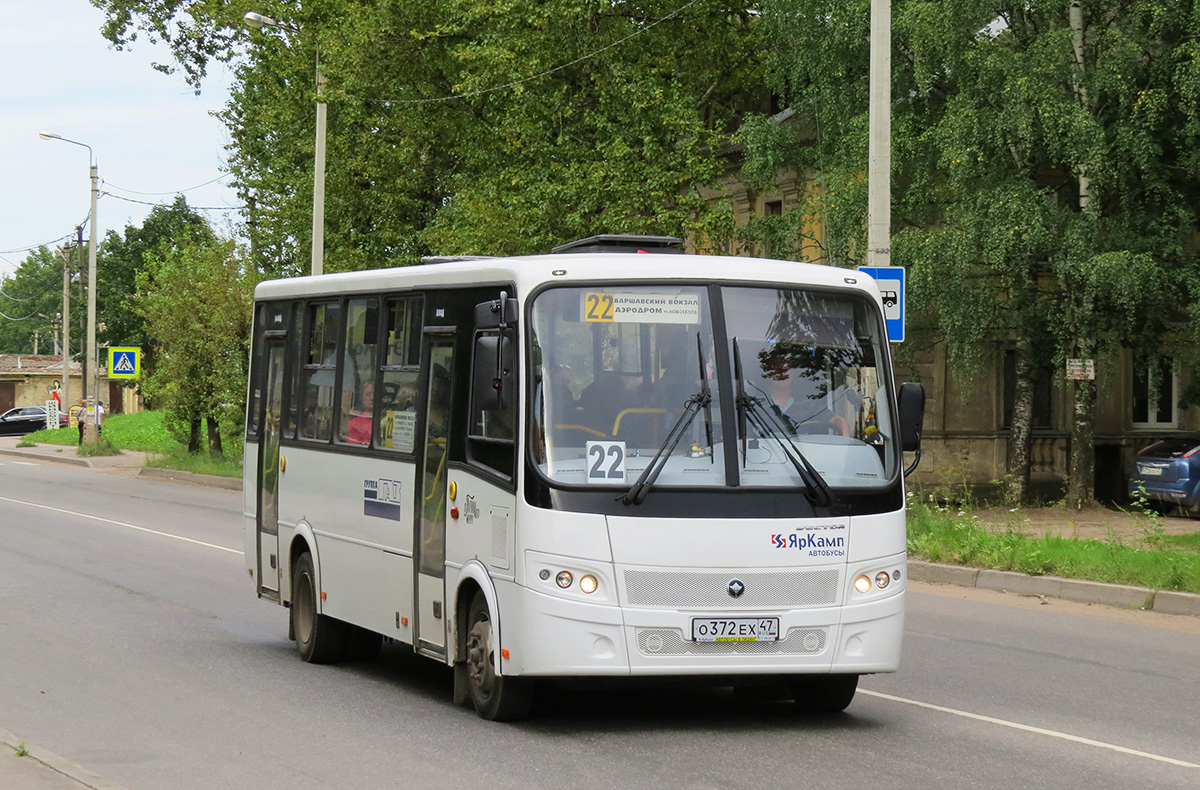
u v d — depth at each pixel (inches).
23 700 397.7
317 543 471.2
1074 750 327.9
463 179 1563.7
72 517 1083.9
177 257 1685.5
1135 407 1382.9
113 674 442.0
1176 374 1270.9
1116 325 1080.8
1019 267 1023.0
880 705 388.2
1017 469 1162.6
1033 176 1101.7
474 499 359.9
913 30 1014.4
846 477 343.9
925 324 1147.3
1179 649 496.1
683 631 327.9
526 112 1348.4
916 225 1113.4
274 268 1733.5
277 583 513.0
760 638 330.3
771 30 1179.9
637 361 343.0
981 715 372.5
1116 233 1035.3
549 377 339.0
